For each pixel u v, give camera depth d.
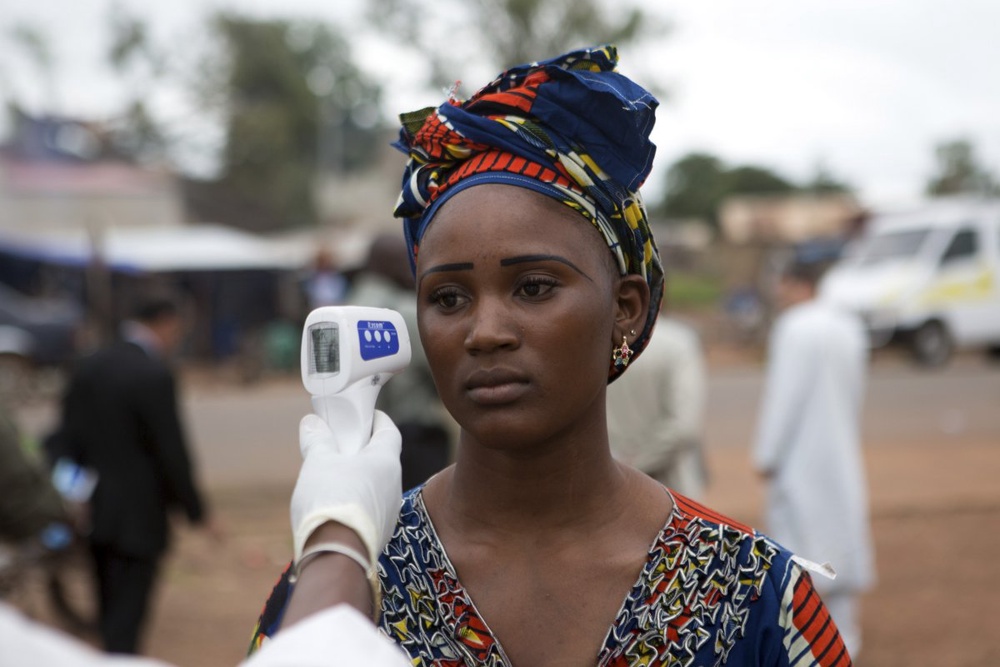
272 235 31.69
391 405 3.72
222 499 7.93
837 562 4.44
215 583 6.11
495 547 1.30
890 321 15.95
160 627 5.38
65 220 26.31
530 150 1.24
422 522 1.33
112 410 4.35
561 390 1.23
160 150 39.00
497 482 1.30
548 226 1.23
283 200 38.00
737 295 24.56
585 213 1.26
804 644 1.27
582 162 1.25
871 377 15.64
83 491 4.49
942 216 16.53
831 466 4.46
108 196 26.81
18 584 4.06
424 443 3.68
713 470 8.98
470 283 1.23
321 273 18.34
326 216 38.03
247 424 12.17
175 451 4.43
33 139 32.25
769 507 4.68
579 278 1.24
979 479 8.55
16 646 0.59
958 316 16.16
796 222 29.83
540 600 1.27
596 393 1.27
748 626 1.27
